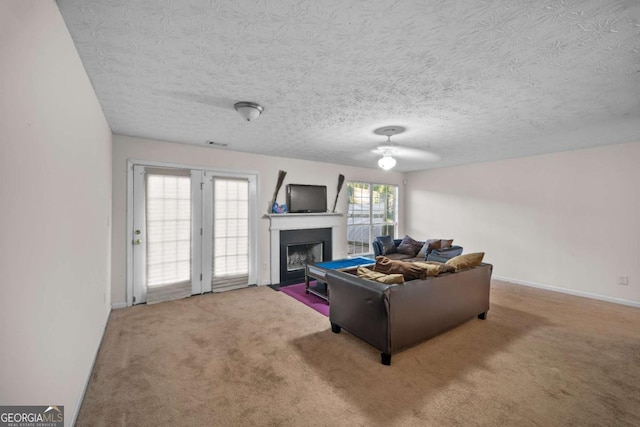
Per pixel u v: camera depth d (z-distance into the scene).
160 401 1.80
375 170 6.33
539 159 4.55
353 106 2.48
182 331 2.85
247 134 3.42
